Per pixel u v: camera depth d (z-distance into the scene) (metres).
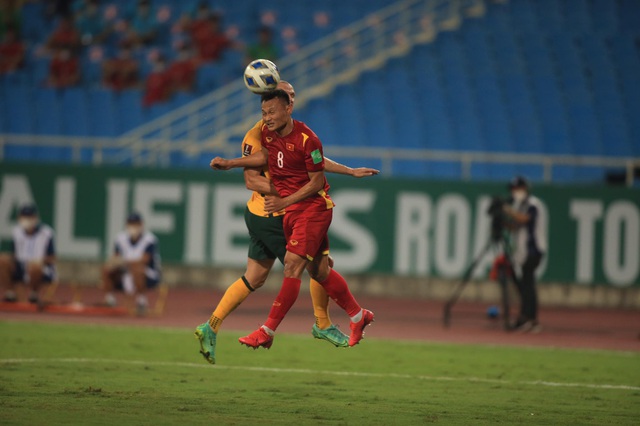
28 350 41.12
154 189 71.75
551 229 69.06
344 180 70.69
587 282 68.88
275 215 30.38
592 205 68.81
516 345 49.25
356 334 31.14
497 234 55.03
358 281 70.88
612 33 91.19
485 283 69.81
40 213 72.19
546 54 87.38
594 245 68.88
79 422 25.55
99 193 72.06
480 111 82.19
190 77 86.62
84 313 57.00
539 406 31.33
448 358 43.38
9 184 72.19
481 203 69.31
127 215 71.81
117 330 49.62
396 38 90.50
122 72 88.19
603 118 81.69
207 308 61.88
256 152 30.42
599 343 51.31
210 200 71.25
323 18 93.62
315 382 35.22
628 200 68.56
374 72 86.88
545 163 69.88
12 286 58.34
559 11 93.38
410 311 63.59
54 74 89.00
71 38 92.19
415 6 94.44
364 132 81.12
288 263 29.48
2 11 94.44
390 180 70.25
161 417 26.73
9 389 30.91
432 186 69.88
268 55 87.38
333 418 27.59
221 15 95.00
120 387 32.28
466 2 93.94
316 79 86.75
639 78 85.25
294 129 29.34
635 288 68.62
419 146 79.94
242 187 71.06
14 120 85.88
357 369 39.16
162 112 84.81
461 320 60.00
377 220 70.38
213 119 83.06
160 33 93.81
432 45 89.44
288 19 94.31
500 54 87.75
